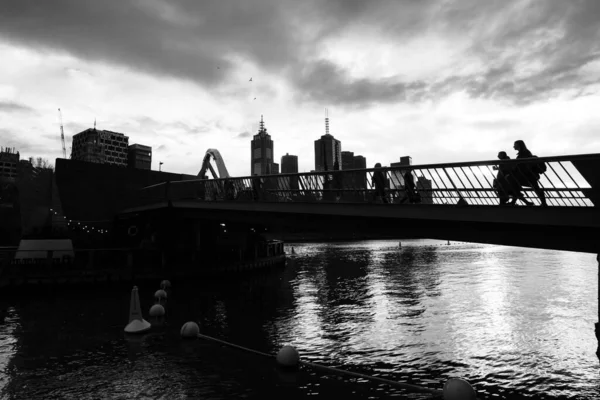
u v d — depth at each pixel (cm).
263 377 1245
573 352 1566
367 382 1211
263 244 5347
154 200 6053
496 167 1320
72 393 1123
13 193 5569
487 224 1446
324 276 4416
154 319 2222
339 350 1630
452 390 937
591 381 1284
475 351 1595
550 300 2675
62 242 3909
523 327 1958
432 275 4338
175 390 1137
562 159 1147
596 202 1098
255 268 4844
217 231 5116
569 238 1267
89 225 5362
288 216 2405
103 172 5650
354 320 2189
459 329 1944
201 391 1129
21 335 1831
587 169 1107
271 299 2920
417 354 1569
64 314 2338
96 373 1288
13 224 5444
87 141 19600
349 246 12369
